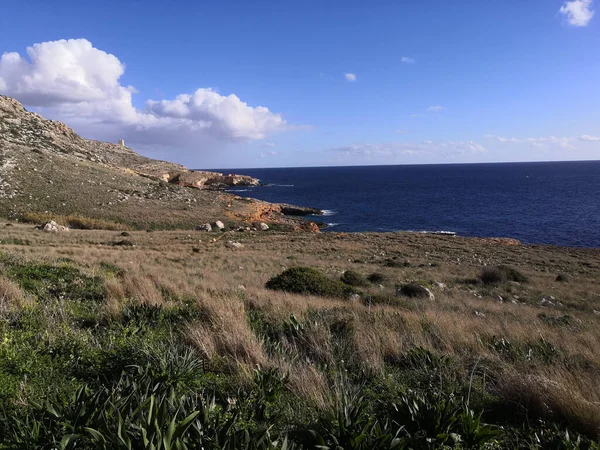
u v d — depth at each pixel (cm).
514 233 5866
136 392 297
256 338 508
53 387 334
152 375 353
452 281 2152
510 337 666
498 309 1262
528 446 304
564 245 5069
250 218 6506
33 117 10469
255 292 1090
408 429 304
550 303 1633
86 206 5472
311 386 362
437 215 7662
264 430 255
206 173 14238
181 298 848
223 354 477
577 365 485
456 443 282
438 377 425
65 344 430
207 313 629
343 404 317
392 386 401
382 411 340
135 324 564
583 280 2430
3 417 272
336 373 404
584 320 1186
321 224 6556
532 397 365
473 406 370
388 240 4425
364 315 723
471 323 773
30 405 281
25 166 6300
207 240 3831
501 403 378
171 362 383
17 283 793
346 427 280
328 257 3053
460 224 6669
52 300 679
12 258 1096
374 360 453
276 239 4250
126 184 7250
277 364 427
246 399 322
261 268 2216
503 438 322
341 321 621
